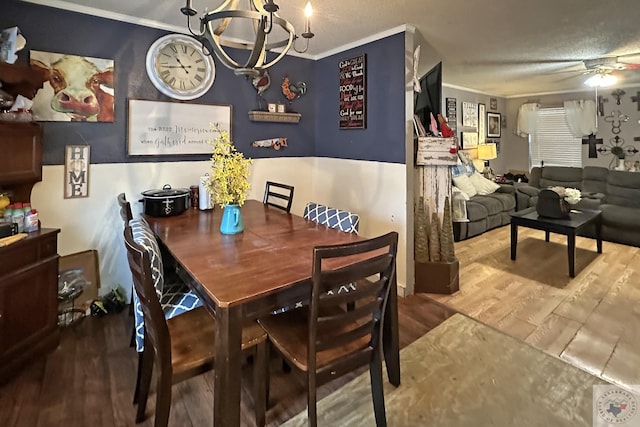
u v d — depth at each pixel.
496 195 5.63
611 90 5.74
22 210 2.07
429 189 3.07
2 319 1.83
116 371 1.97
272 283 1.38
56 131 2.40
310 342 1.32
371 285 1.45
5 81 1.93
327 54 3.53
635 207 4.97
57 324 2.20
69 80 2.42
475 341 2.30
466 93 6.06
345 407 1.73
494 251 4.21
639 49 3.50
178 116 2.89
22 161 2.08
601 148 5.90
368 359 1.51
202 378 1.95
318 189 3.80
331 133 3.59
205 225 2.28
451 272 3.01
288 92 3.51
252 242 1.92
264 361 1.60
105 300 2.64
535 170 6.24
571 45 3.37
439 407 1.72
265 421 1.63
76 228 2.54
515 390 1.84
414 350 2.20
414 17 2.62
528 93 6.62
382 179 3.11
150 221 2.38
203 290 1.43
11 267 1.87
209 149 3.07
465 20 2.69
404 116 2.87
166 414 1.38
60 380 1.88
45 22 2.31
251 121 3.32
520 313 2.68
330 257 1.26
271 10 1.23
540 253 4.11
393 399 1.77
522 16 2.60
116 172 2.66
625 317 2.60
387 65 2.95
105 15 2.51
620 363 2.06
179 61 2.84
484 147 6.11
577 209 4.21
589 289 3.10
